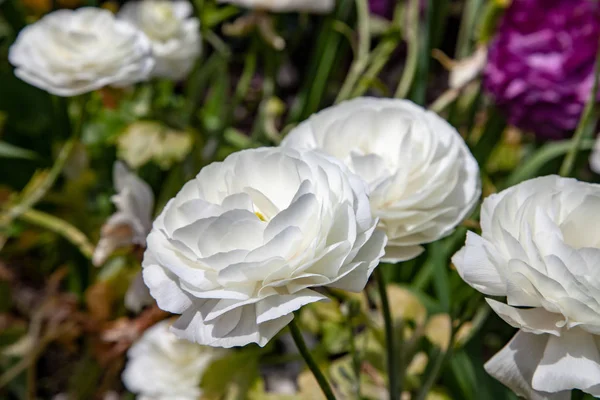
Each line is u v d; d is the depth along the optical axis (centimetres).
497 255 48
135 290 66
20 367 74
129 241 66
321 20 119
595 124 79
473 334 67
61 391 86
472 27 80
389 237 52
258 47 84
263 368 84
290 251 47
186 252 48
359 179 49
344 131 53
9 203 78
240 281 47
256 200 49
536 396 49
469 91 90
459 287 73
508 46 73
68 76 67
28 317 82
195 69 83
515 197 50
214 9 95
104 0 115
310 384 67
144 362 74
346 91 78
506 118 75
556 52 73
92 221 81
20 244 82
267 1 76
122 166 66
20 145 91
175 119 77
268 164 49
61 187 87
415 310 66
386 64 118
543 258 48
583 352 48
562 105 73
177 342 73
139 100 93
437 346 62
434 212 52
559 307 48
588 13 72
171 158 75
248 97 112
